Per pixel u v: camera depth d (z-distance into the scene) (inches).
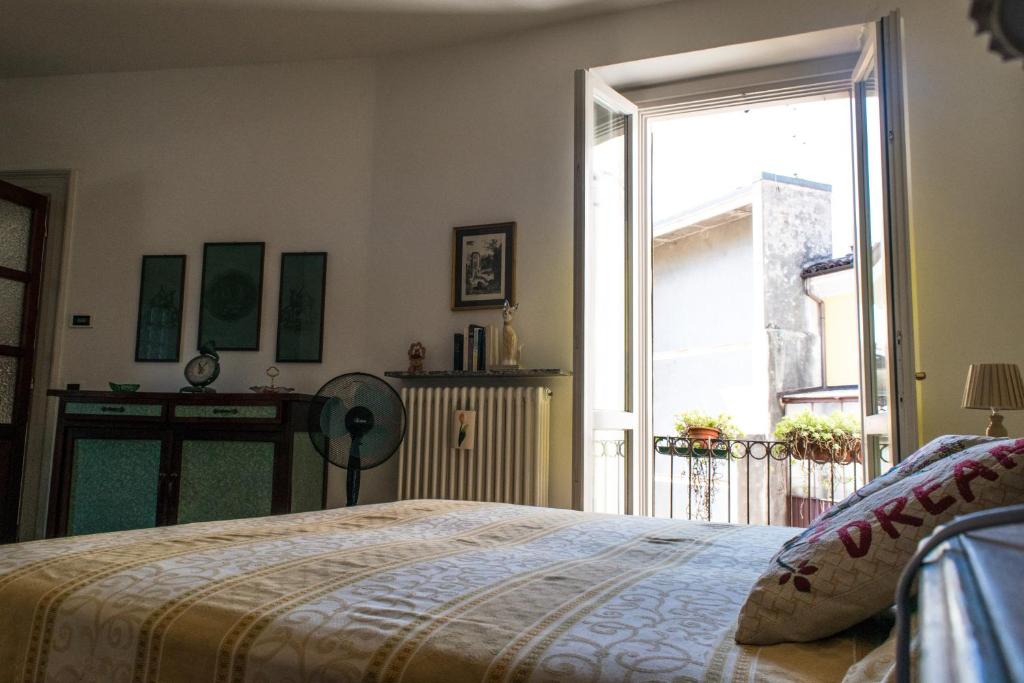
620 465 150.9
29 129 182.5
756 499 283.3
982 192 126.2
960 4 130.3
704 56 146.6
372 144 168.6
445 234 160.9
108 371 172.9
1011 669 6.5
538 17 154.0
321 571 43.9
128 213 177.0
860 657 31.8
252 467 141.6
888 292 114.3
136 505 145.0
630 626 34.4
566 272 150.9
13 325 170.6
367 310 163.8
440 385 155.0
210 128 176.6
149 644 35.6
